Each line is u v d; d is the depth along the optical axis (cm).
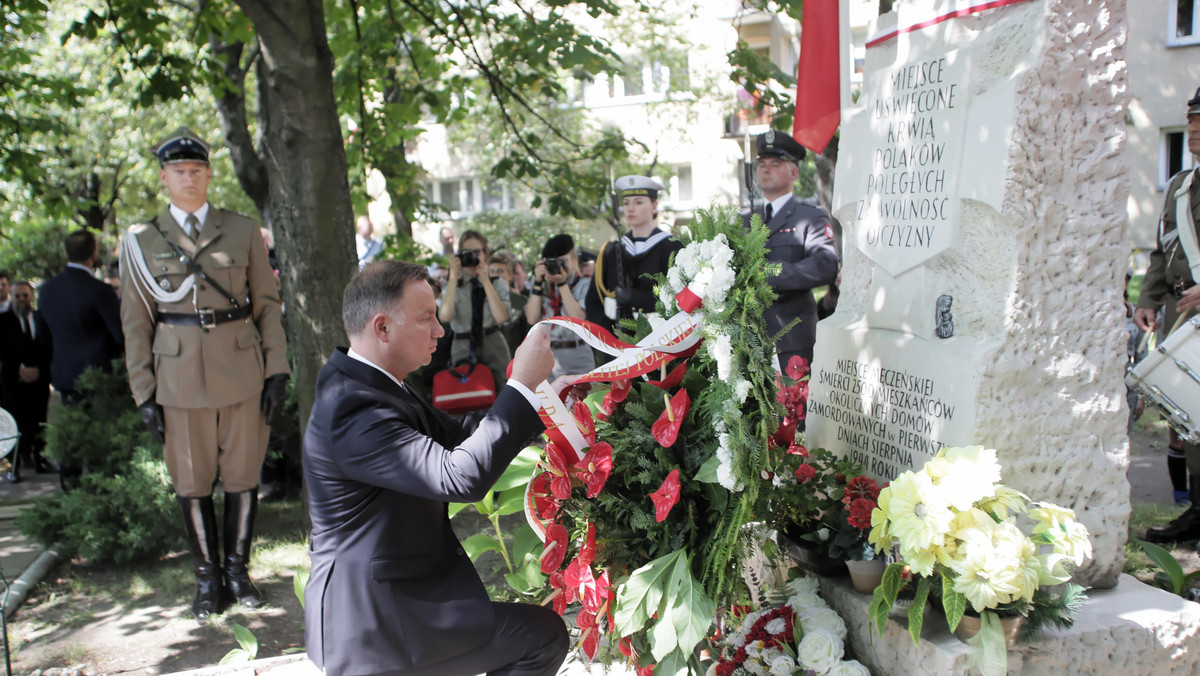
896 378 288
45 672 369
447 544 227
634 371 238
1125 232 263
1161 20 1508
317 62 496
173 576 476
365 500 209
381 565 207
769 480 257
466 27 735
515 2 685
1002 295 257
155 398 417
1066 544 228
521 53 700
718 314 231
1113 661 245
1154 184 1554
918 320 285
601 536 252
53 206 791
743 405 234
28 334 794
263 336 438
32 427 791
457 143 1872
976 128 260
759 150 438
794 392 276
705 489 246
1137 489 548
